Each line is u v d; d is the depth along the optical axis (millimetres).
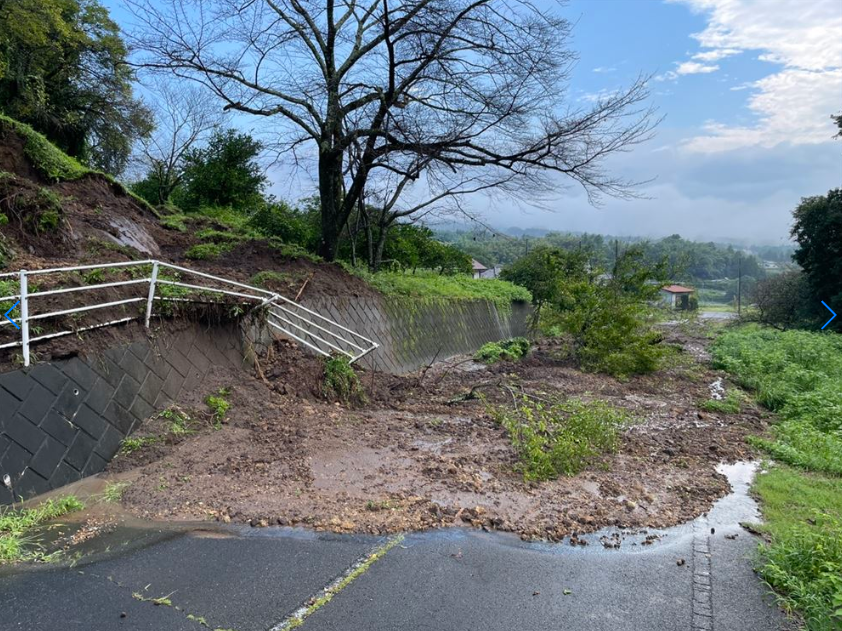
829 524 4715
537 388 11156
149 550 4105
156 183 20547
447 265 25891
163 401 6500
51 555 3986
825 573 3586
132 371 6125
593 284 15156
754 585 3883
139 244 10438
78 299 6141
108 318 6137
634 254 16016
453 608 3496
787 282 34438
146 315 6539
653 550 4410
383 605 3504
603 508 5168
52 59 22109
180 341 7035
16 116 19156
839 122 26797
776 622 3447
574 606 3568
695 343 22312
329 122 13047
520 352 15867
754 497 5637
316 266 13133
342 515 4766
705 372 14312
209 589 3617
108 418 5656
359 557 4109
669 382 12719
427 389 10578
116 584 3641
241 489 5207
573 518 4914
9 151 10227
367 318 12781
